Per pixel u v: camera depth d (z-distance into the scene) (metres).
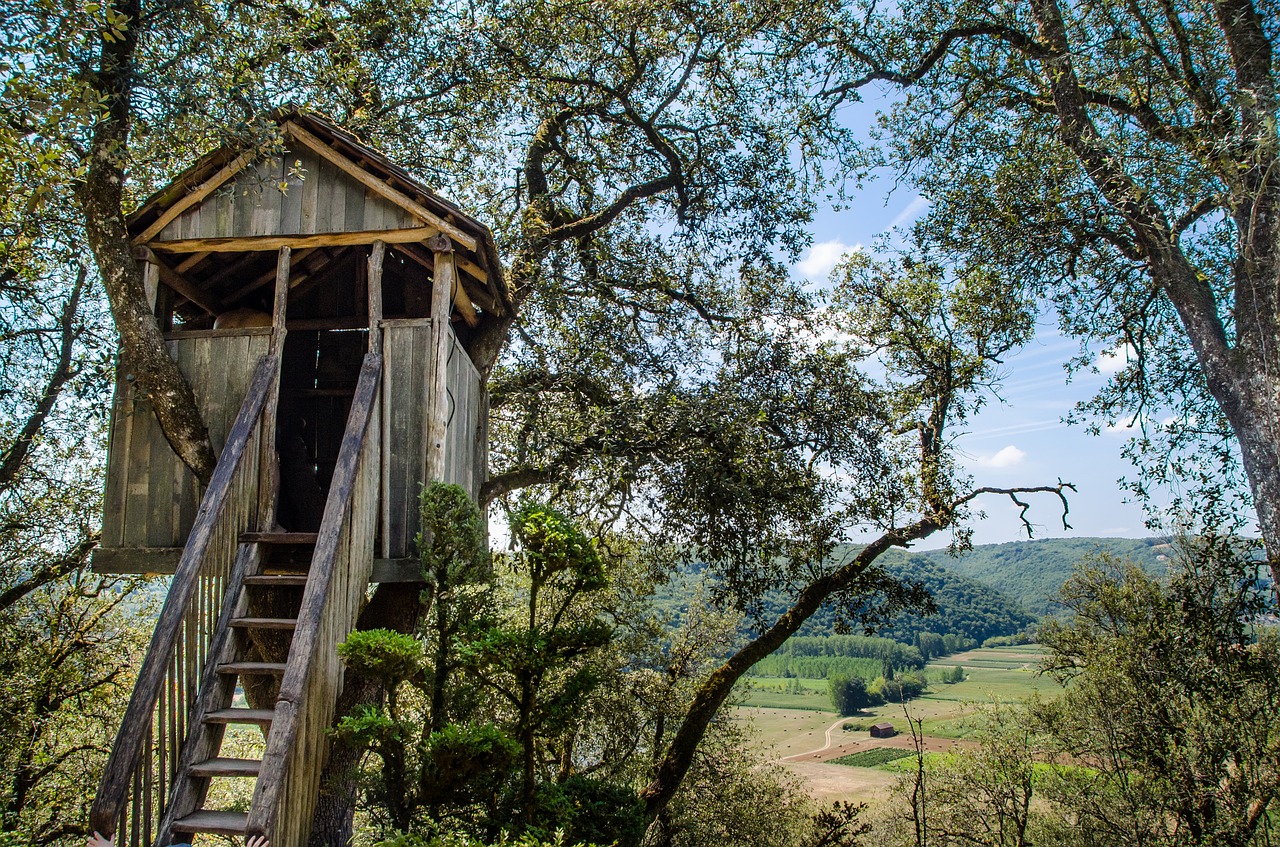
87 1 5.57
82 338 10.59
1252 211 6.86
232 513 6.20
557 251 11.67
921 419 13.34
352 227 7.26
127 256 6.96
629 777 13.84
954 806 16.80
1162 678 13.91
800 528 12.27
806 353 12.65
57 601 10.66
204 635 5.59
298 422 9.43
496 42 11.30
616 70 12.31
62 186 6.49
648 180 13.03
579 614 13.38
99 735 11.03
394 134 10.85
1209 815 12.99
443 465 6.94
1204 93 8.13
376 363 6.89
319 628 5.22
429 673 5.42
